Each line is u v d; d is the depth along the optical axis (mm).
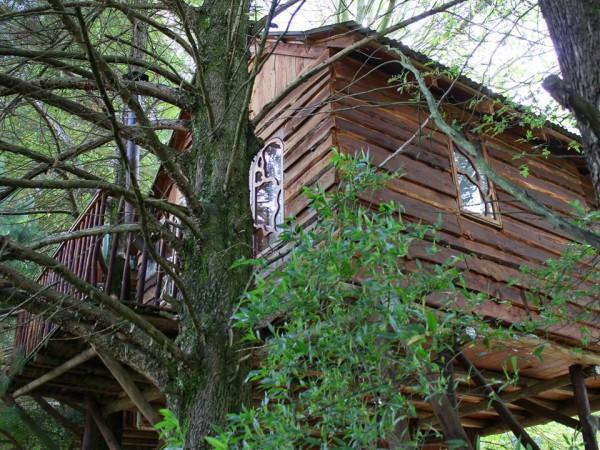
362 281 2498
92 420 7270
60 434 8484
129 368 6414
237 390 3936
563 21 2953
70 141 7582
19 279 3816
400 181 6602
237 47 5332
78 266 5988
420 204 6648
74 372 6605
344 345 2428
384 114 6887
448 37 6168
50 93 4312
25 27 4805
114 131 3316
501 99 5852
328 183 6254
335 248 2480
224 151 4750
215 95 4992
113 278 6094
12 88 4270
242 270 4328
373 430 2279
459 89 6945
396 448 2469
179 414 3873
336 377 2434
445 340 3123
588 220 3857
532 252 7609
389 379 2445
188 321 4152
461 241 6836
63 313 4242
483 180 7527
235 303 4180
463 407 7910
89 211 6094
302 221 6586
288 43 7559
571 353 6582
